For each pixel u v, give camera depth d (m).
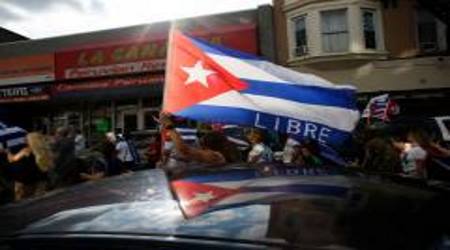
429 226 1.84
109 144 9.99
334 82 21.02
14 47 26.17
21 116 26.48
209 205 2.04
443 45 20.78
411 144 9.35
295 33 21.81
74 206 2.20
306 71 21.38
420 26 21.11
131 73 23.77
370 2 21.09
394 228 1.81
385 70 20.72
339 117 5.75
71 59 24.89
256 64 5.53
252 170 2.64
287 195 2.12
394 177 2.59
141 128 24.23
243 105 5.34
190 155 5.93
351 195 2.14
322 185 2.28
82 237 1.89
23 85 25.92
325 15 21.19
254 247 1.71
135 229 1.89
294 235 1.76
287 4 21.84
